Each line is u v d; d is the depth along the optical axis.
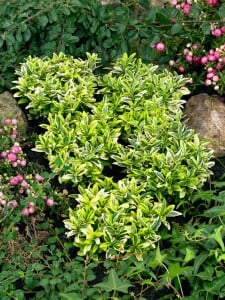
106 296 0.65
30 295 0.69
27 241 0.74
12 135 0.84
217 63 0.93
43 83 0.90
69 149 0.82
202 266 0.68
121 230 0.71
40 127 0.91
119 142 0.87
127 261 0.70
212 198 0.75
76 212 0.73
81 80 0.91
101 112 0.85
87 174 0.79
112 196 0.74
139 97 0.87
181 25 0.92
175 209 0.78
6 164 0.81
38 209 0.76
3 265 0.70
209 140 0.87
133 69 0.94
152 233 0.71
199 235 0.69
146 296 0.69
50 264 0.70
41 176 0.77
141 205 0.73
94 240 0.71
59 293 0.63
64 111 0.87
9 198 0.75
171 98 0.89
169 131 0.83
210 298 0.66
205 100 0.91
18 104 0.92
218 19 0.94
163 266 0.68
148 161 0.80
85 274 0.67
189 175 0.76
